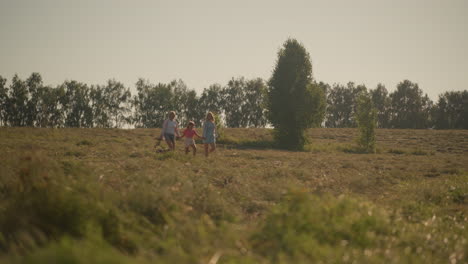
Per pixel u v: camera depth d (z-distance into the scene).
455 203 23.05
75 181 13.55
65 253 7.89
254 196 19.14
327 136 99.25
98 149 38.59
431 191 24.50
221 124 73.25
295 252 10.45
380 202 20.86
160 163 27.56
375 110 70.50
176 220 12.84
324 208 13.56
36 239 9.93
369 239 12.20
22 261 7.75
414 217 18.02
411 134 105.56
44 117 188.88
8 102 182.38
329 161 42.72
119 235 10.92
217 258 9.74
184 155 34.25
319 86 77.19
